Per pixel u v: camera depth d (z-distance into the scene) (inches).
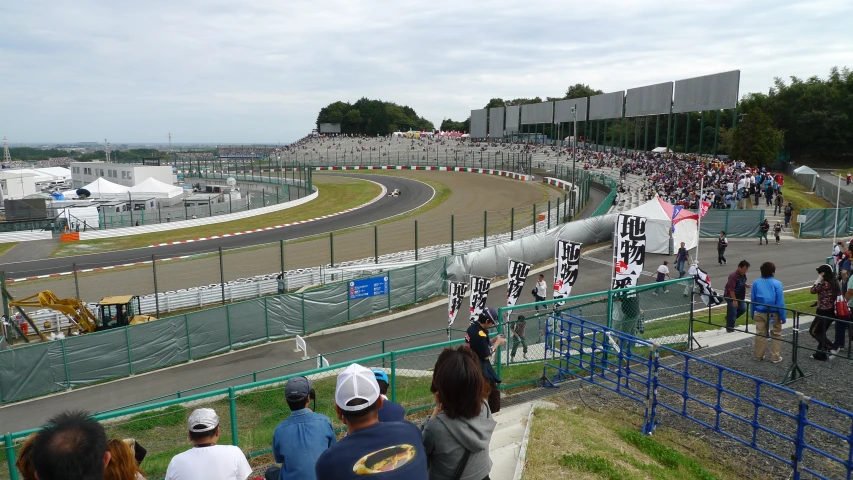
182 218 2085.4
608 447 307.0
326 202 2564.0
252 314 908.0
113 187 2539.4
